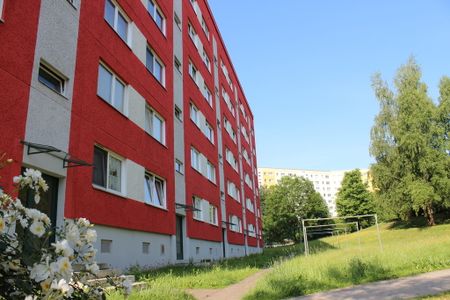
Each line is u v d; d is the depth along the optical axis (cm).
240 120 4316
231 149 3559
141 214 1388
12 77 838
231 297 872
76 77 1077
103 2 1284
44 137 916
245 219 3859
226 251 2839
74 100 1055
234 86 4112
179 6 2267
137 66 1512
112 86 1312
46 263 253
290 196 7994
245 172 4266
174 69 2027
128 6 1491
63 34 1040
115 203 1209
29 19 912
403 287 883
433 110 4400
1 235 276
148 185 1549
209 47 3045
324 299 787
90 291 309
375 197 4653
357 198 7244
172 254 1664
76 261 307
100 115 1184
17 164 817
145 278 970
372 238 4481
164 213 1620
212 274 1209
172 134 1862
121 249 1227
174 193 1797
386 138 4522
